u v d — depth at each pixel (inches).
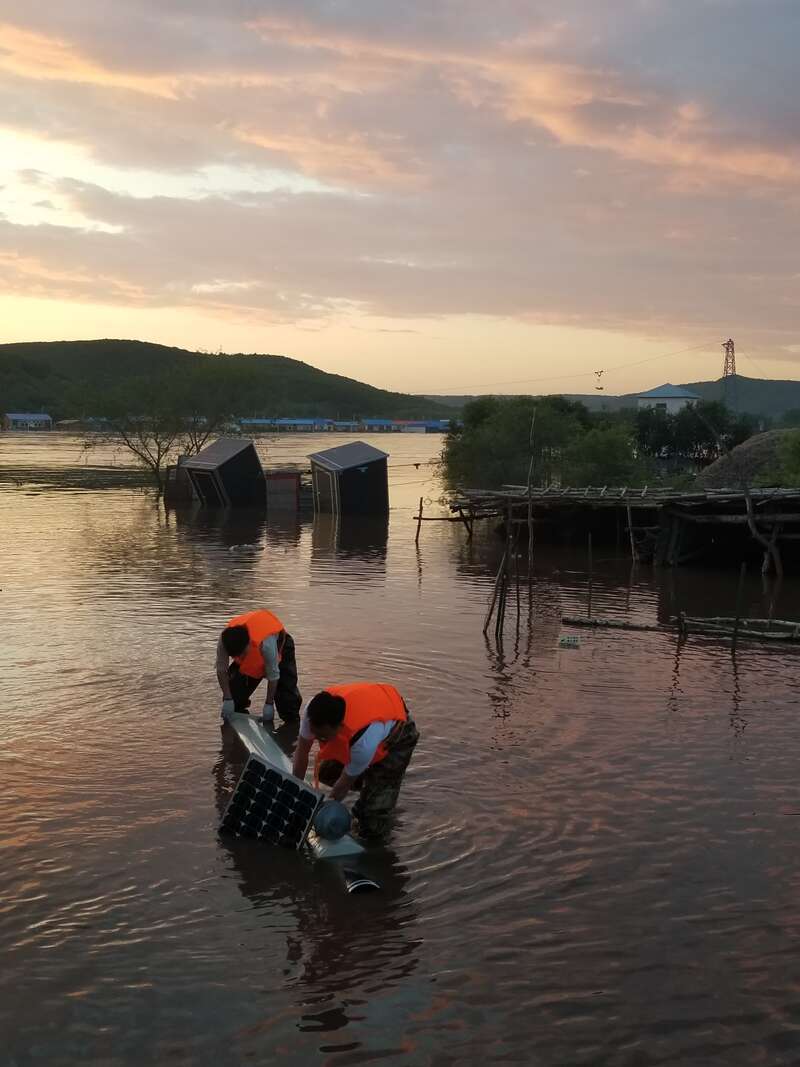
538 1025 201.2
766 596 798.5
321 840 283.1
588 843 289.6
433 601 731.4
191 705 425.4
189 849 282.8
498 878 267.0
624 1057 191.6
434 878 267.0
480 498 1159.6
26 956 224.4
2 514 1413.6
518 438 1692.9
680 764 359.3
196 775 340.8
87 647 537.6
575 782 339.6
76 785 329.4
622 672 503.2
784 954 229.0
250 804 292.7
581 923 242.7
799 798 327.0
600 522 1226.0
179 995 210.1
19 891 254.8
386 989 213.3
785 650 565.0
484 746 377.1
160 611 657.6
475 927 240.4
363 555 1030.4
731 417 3100.4
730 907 251.3
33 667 490.0
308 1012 204.8
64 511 1480.1
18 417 7357.3
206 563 930.7
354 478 1494.8
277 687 408.8
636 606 735.1
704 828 301.3
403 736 291.1
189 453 2020.2
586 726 405.7
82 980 215.2
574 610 708.7
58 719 402.6
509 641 579.5
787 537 920.9
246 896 255.1
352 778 288.2
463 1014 204.8
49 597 710.5
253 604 697.0
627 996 211.8
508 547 593.9
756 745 382.9
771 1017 204.7
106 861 273.6
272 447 4389.8
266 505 1599.4
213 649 535.5
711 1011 206.5
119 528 1248.8
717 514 981.8
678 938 235.8
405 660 522.6
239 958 225.0
